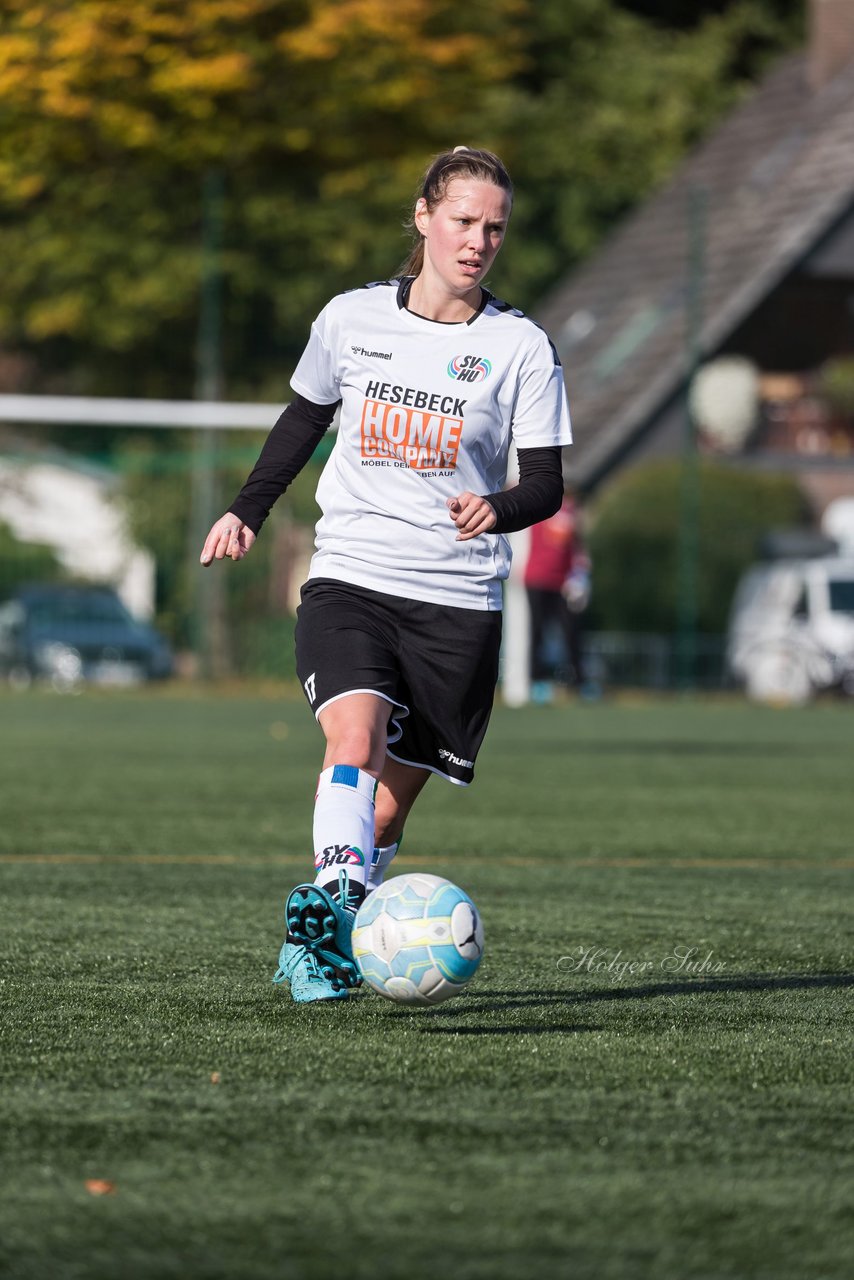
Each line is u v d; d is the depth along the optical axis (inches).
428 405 639.8
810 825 1293.1
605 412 4350.4
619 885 962.1
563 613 2952.8
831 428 4468.5
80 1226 368.2
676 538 3816.4
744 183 4697.3
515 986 645.3
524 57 3777.1
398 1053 525.0
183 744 1988.2
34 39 3284.9
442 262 633.6
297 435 669.3
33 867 999.0
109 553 3617.1
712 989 645.9
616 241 4943.4
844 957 726.5
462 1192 390.9
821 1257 354.9
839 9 4795.8
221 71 3309.5
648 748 2052.2
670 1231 368.2
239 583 3368.6
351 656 635.5
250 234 4050.2
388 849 682.8
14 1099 467.2
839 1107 467.5
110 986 633.6
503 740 2165.4
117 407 2741.1
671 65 5354.3
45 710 2615.7
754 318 4500.5
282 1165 409.1
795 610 3398.1
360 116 3656.5
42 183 3624.5
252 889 918.4
